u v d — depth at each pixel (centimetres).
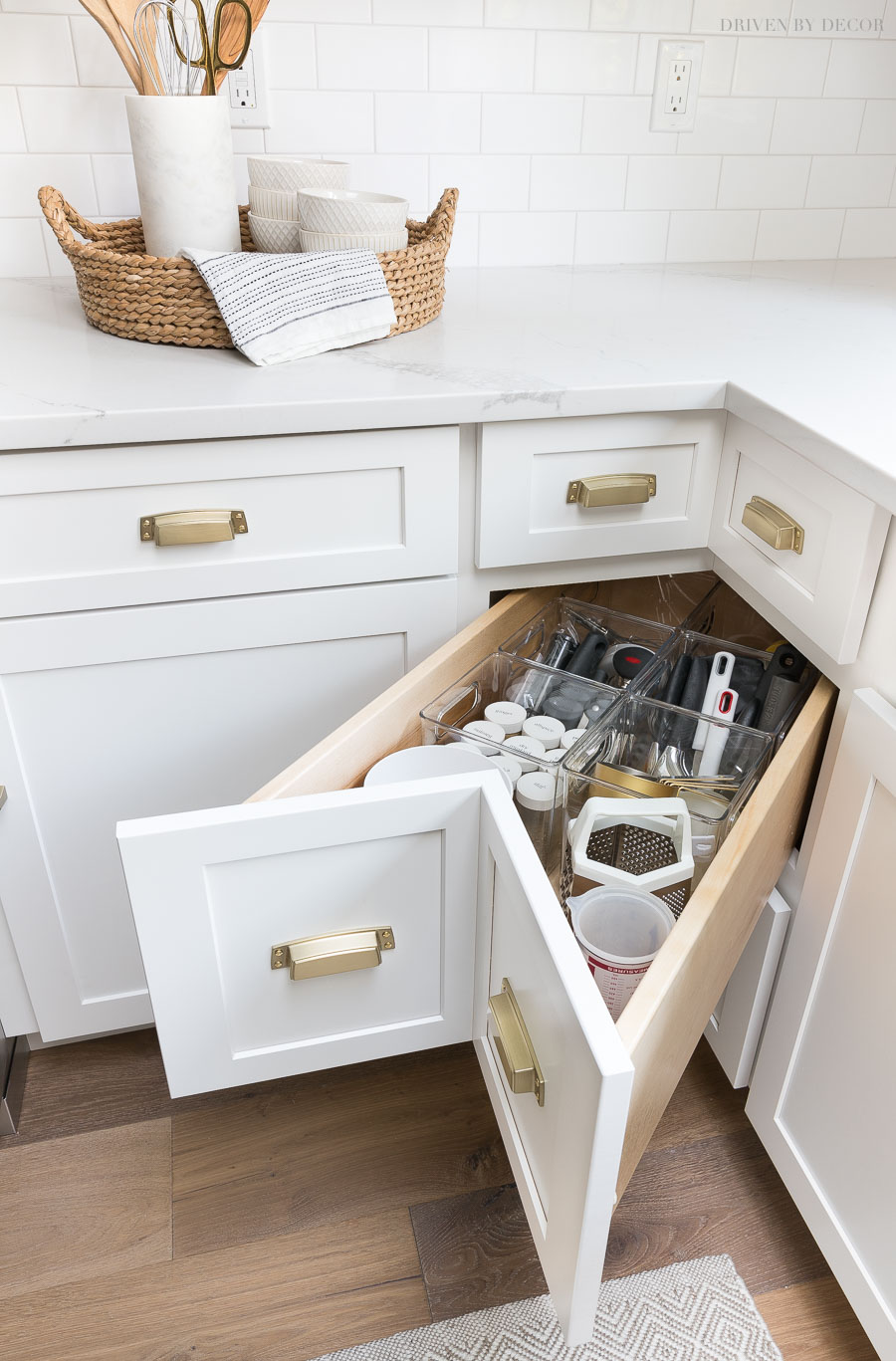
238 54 126
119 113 145
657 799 93
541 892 69
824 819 99
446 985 90
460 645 108
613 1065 58
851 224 180
